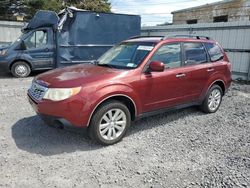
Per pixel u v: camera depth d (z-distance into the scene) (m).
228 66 6.16
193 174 3.37
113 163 3.62
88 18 10.61
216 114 5.91
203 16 16.69
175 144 4.27
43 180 3.19
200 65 5.46
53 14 10.12
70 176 3.28
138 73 4.41
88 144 4.20
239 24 9.86
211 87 5.80
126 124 4.37
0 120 5.16
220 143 4.33
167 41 4.96
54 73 4.50
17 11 25.31
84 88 3.90
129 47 5.11
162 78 4.70
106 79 4.10
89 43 10.86
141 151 4.00
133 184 3.14
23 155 3.78
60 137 4.42
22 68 10.24
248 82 9.75
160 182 3.19
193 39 5.51
